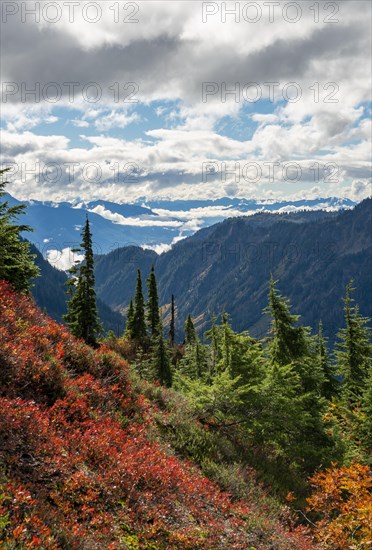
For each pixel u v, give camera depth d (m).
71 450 7.55
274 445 15.45
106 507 6.70
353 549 8.18
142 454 8.52
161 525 6.83
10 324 10.44
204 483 9.24
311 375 21.25
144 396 12.88
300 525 9.41
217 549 7.06
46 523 5.55
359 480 10.29
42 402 8.83
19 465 6.38
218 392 13.70
